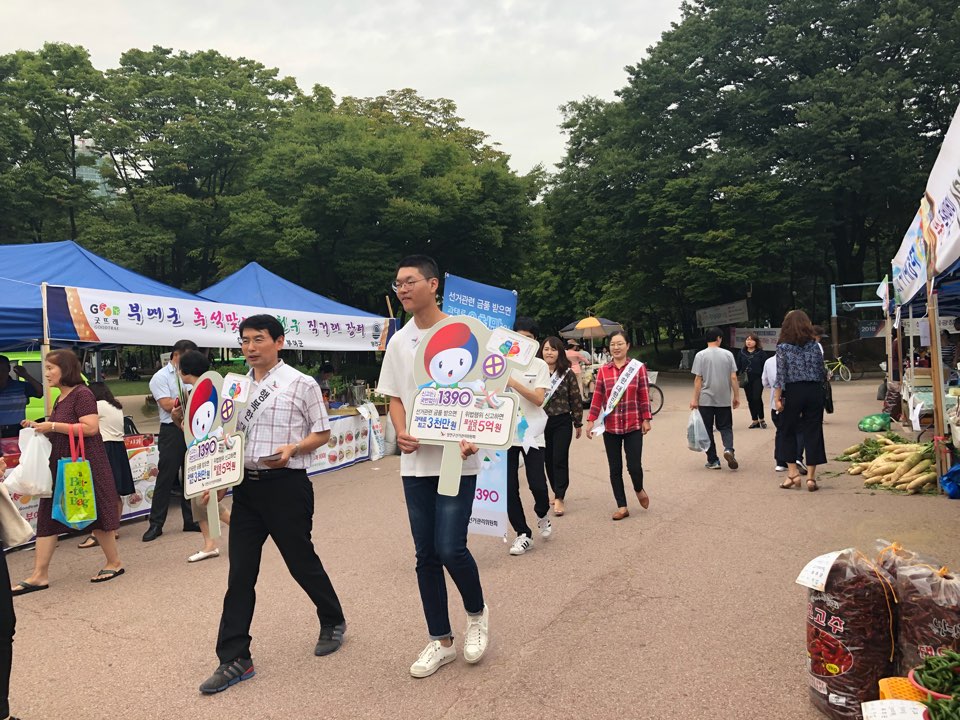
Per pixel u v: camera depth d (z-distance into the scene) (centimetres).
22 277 775
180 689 350
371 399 1498
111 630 436
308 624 427
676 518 640
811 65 2622
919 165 2370
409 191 2558
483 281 3012
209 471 364
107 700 341
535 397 524
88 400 541
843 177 2380
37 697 348
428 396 338
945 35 2348
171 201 2736
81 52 2830
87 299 734
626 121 2998
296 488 370
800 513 636
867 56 2447
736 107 2711
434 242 2822
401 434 343
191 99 3025
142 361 5322
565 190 3059
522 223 2897
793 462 741
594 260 3203
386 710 317
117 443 703
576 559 534
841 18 2509
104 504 543
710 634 380
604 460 1017
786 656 349
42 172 2559
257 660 378
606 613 420
